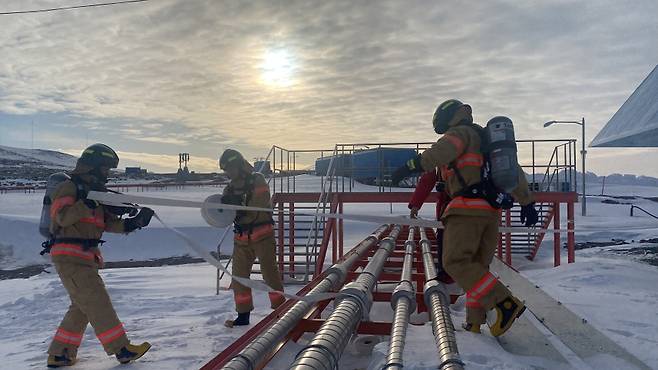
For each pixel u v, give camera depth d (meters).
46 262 21.62
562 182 13.39
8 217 25.64
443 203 4.14
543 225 16.67
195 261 20.27
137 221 4.77
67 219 4.38
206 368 2.86
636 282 7.84
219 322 6.16
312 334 4.89
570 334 3.79
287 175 12.48
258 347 3.06
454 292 6.32
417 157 3.61
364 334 4.31
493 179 3.65
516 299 3.62
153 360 4.48
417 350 3.29
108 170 4.69
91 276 4.46
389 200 12.58
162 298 8.21
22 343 5.66
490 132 3.71
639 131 10.48
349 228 26.12
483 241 3.84
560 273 8.95
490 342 3.47
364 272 5.04
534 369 3.00
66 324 4.54
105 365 4.46
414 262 7.84
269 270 6.05
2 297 9.17
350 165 12.97
